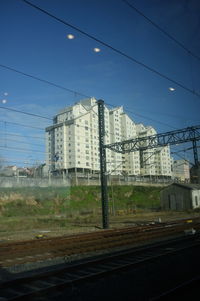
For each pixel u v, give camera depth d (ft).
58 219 116.88
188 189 179.63
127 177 234.17
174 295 22.97
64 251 41.83
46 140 282.77
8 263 34.45
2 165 185.47
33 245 46.03
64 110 268.00
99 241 50.19
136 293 24.16
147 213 154.61
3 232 75.36
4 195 144.46
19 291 24.72
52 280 27.43
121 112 307.78
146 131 254.88
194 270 30.73
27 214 132.77
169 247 44.06
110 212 158.51
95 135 282.56
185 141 83.56
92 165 279.49
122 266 30.17
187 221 89.45
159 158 311.06
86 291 24.61
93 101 276.62
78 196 176.65
